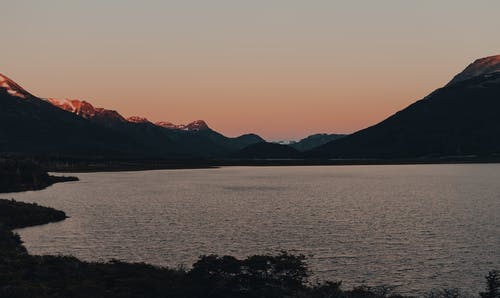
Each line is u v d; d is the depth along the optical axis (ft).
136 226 280.92
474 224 287.28
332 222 297.53
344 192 523.29
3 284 120.26
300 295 120.67
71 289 119.96
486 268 182.39
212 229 269.64
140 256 201.16
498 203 403.13
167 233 256.32
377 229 269.44
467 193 499.51
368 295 126.62
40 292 115.75
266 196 472.44
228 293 123.75
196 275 131.54
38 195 476.54
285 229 269.64
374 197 462.19
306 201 426.10
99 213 340.80
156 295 121.90
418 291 154.20
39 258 145.69
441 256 201.77
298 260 135.64
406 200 435.94
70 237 244.63
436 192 515.91
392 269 180.75
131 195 478.18
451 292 148.05
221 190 545.03
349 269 180.96
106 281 130.11
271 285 125.29
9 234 209.46
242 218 314.96
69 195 476.95
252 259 131.85
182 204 399.24
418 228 273.33
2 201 320.29
